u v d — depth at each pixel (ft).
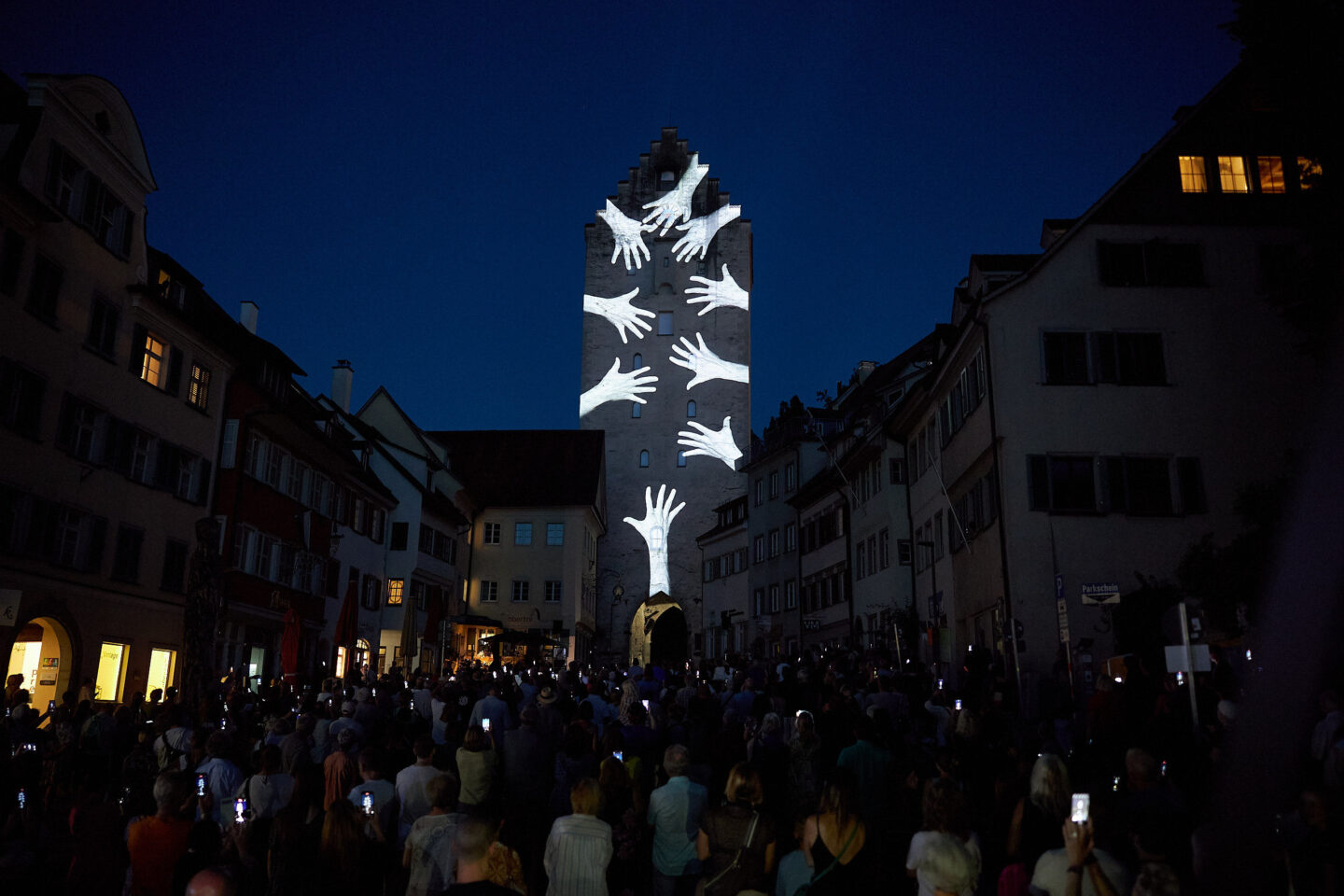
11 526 79.20
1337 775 28.37
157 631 99.81
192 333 105.60
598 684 66.90
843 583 159.94
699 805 28.68
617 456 265.34
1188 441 90.84
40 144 82.94
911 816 34.04
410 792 32.04
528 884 35.01
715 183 280.92
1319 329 77.66
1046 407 91.35
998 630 91.35
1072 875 17.98
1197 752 38.83
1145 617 77.71
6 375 78.95
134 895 25.45
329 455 138.72
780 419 208.13
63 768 50.34
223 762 31.83
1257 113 96.94
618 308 274.57
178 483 104.42
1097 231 94.99
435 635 131.85
